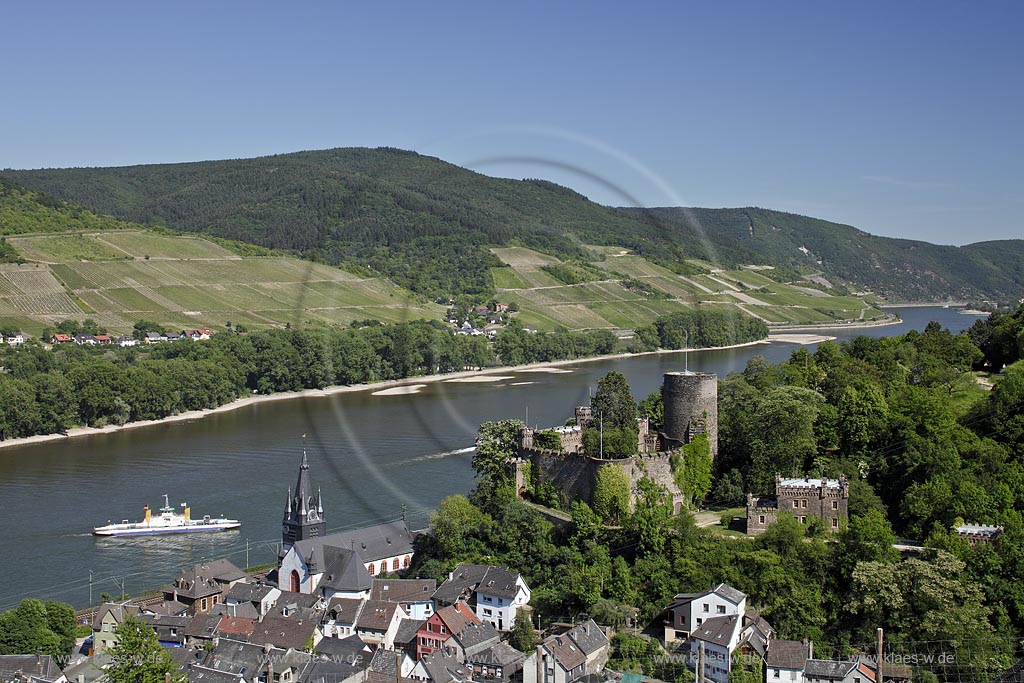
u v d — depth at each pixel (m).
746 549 109.44
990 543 104.12
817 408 130.00
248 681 109.88
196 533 163.50
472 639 112.44
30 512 175.50
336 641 119.19
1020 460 123.69
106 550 156.12
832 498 113.25
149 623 124.94
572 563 117.19
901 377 165.38
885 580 100.75
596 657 103.69
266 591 133.62
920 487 113.62
